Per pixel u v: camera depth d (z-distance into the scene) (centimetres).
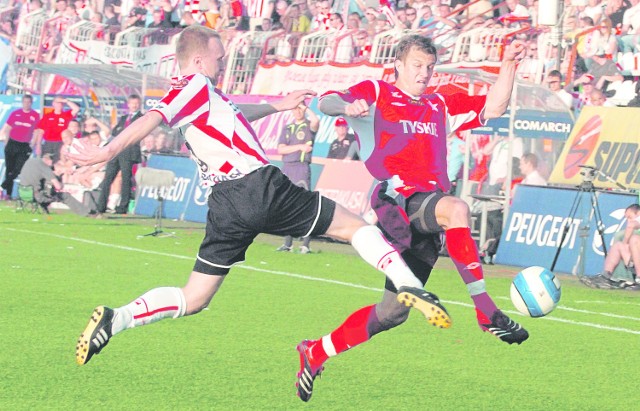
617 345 1892
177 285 2423
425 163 1365
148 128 1169
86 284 2400
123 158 4241
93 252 3039
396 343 1844
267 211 1221
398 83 1399
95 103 4666
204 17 4912
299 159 3303
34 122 4791
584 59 3681
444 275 2850
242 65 4503
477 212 3300
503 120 3212
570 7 3788
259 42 4447
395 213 1346
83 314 2000
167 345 1744
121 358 1631
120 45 4944
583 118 3078
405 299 1102
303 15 4606
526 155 3228
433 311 1084
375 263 1183
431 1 4175
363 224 1228
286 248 3297
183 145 4406
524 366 1681
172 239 3475
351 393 1456
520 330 1263
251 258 3075
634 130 2958
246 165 1235
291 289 2458
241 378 1518
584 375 1627
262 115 1376
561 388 1532
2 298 2161
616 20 3669
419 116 1384
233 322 1981
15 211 4294
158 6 5153
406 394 1459
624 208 2809
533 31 3725
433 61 1378
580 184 2975
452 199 1306
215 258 1251
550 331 2027
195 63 1276
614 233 2808
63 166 4403
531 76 3712
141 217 4272
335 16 4441
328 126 3797
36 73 5475
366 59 4103
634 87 3544
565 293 2588
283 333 1881
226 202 1232
